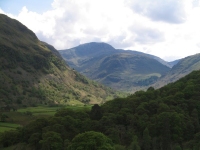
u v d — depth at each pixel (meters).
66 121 112.38
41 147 98.31
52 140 96.06
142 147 100.81
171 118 108.88
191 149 98.56
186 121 111.12
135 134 108.00
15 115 179.00
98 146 83.12
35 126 112.06
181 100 126.75
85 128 110.62
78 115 124.00
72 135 106.50
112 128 107.69
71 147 85.31
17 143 109.75
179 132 104.75
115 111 128.75
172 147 99.31
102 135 87.94
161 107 120.06
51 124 111.19
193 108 122.19
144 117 116.00
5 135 113.00
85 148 82.00
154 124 109.06
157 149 100.00
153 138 102.81
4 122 159.12
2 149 106.19
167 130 101.25
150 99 137.62
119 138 104.12
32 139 103.12
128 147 97.81
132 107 129.62
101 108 133.62
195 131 109.56
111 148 83.06
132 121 114.00
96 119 122.50
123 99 140.50
